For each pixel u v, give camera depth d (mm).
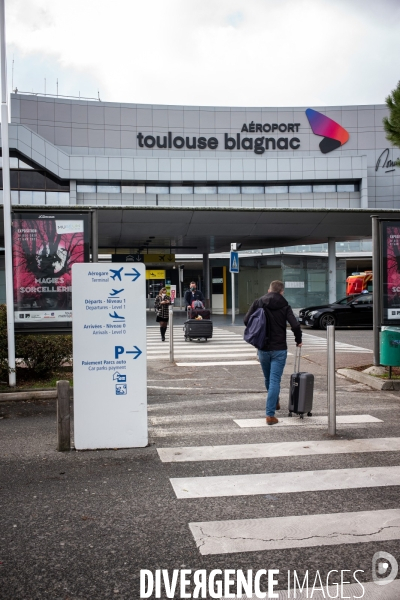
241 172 33062
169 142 34688
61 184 31594
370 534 3928
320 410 8094
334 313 23016
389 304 10945
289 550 3697
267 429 6941
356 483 4969
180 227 28469
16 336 9852
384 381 9727
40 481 5035
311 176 33438
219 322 27781
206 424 7238
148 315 37594
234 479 5078
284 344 7289
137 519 4188
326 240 35375
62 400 6016
